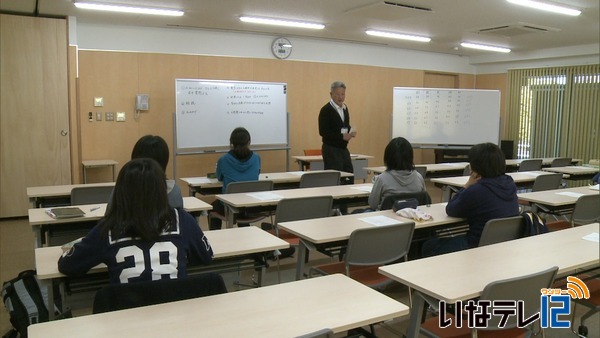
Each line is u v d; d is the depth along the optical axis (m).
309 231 2.70
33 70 5.96
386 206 3.32
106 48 6.62
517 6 5.66
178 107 6.61
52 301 2.02
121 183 1.68
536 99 9.51
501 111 10.16
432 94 8.46
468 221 2.98
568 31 7.20
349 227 2.79
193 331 1.42
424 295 1.84
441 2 5.50
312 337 1.29
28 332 1.40
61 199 4.02
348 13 6.12
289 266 4.14
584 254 2.25
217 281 1.71
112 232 1.67
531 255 2.23
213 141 6.90
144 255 1.68
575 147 8.91
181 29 7.09
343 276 1.92
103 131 6.66
